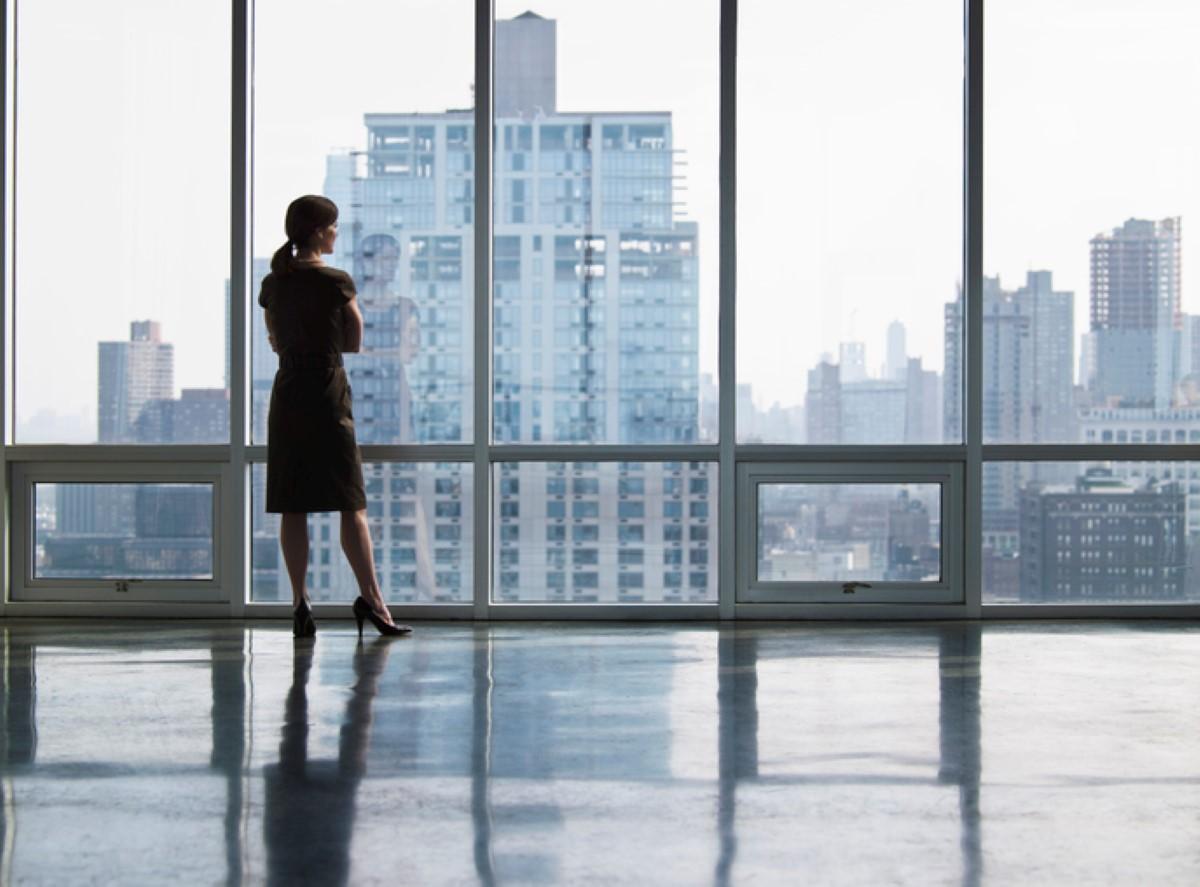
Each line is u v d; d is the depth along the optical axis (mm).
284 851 2418
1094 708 3791
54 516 6035
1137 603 5965
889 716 3662
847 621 5859
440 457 5930
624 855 2387
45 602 6020
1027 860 2369
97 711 3717
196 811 2689
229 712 3701
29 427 6035
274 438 5266
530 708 3764
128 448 5984
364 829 2557
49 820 2629
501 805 2729
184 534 5996
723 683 4191
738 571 5941
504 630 5523
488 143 5906
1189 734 3438
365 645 5062
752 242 5949
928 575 5945
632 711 3721
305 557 5309
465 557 5949
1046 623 5754
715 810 2691
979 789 2869
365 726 3510
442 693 4004
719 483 5930
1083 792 2848
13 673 4387
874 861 2357
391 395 5973
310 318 5250
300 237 5324
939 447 5906
